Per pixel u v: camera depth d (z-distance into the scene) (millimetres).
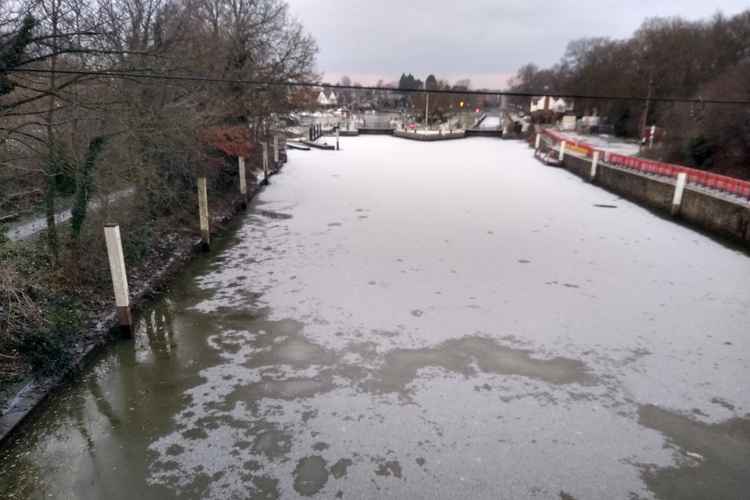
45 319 7230
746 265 12789
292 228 16047
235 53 21516
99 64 9656
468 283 11242
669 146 32062
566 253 13664
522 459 5730
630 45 69312
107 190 10203
